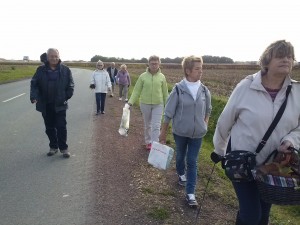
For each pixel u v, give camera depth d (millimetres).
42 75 6367
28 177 5660
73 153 7098
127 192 5055
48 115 6656
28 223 4121
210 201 4898
